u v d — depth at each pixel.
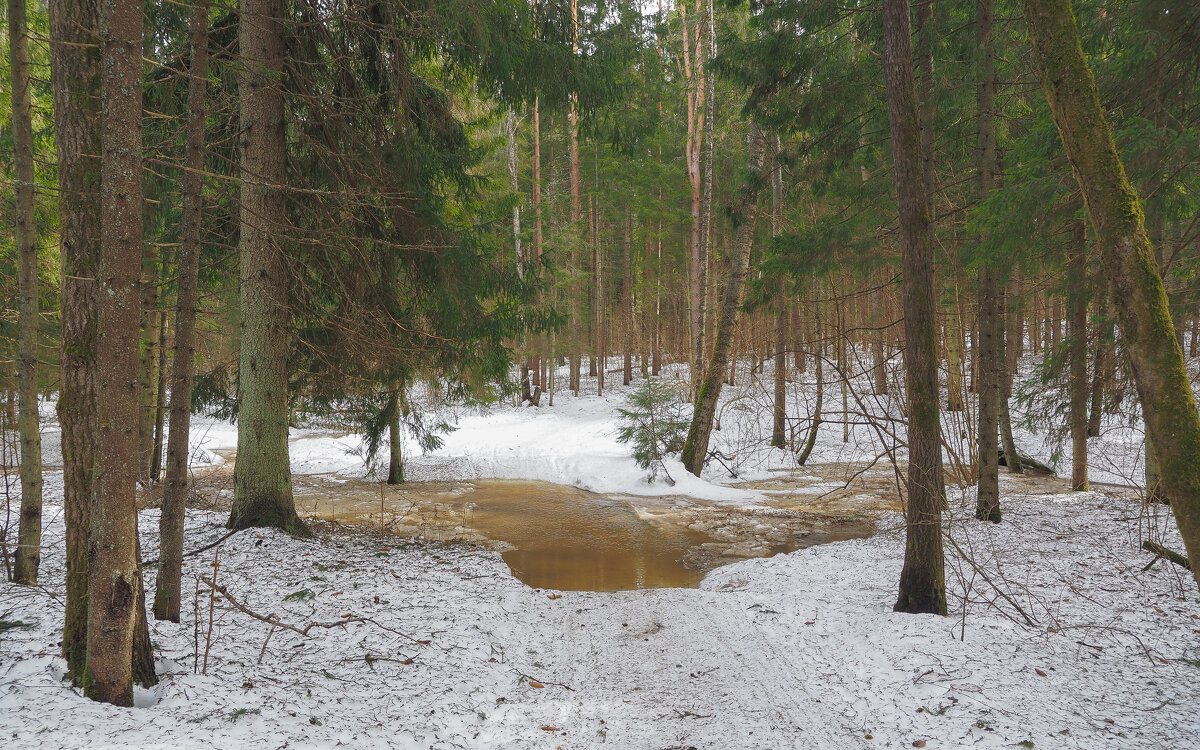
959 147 11.59
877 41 10.66
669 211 30.00
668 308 36.31
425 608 5.89
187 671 4.02
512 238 10.30
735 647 5.40
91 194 3.67
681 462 15.70
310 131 8.70
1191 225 6.84
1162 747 3.49
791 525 11.18
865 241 10.98
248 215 7.97
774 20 10.93
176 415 4.75
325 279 9.11
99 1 3.75
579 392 29.12
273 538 7.65
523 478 16.39
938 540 5.71
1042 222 6.95
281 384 8.35
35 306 5.29
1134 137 5.96
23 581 5.30
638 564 8.93
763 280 11.64
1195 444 3.08
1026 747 3.55
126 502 3.40
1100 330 7.95
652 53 14.73
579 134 9.99
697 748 3.84
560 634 5.87
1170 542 7.37
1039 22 3.48
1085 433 11.10
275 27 7.90
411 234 9.12
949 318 14.23
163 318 11.50
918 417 5.76
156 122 7.89
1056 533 8.22
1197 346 10.98
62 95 3.69
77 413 3.68
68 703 3.28
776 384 18.36
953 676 4.39
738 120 20.52
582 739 3.95
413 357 9.73
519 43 8.40
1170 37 6.48
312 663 4.48
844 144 11.28
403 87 8.66
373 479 16.00
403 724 3.86
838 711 4.23
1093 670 4.42
